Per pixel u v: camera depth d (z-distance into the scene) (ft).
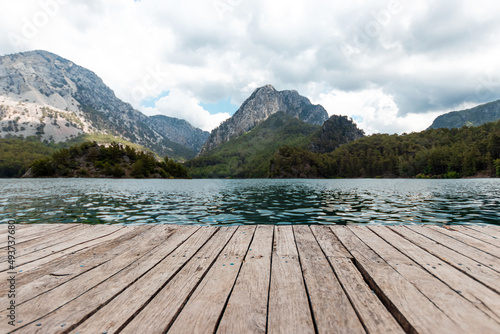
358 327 5.99
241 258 11.07
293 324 6.14
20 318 6.35
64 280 8.77
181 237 14.57
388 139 506.48
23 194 78.64
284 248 12.42
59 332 5.79
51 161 347.77
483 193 74.33
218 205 49.98
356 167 428.97
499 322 6.06
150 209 44.19
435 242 13.04
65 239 14.32
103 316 6.51
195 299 7.43
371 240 13.58
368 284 9.04
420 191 85.51
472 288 7.86
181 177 418.10
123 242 13.65
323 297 7.47
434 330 5.76
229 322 6.22
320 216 35.68
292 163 461.78
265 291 7.92
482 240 13.28
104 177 335.67
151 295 7.58
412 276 8.82
